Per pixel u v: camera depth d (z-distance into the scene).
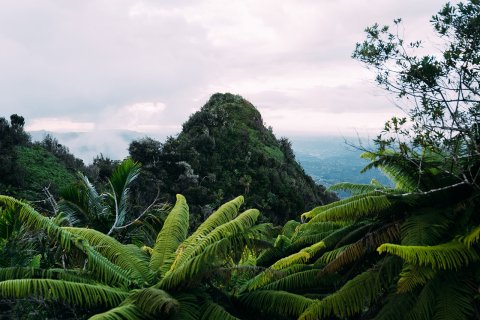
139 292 5.79
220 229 6.96
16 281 5.73
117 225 10.59
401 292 6.39
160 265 7.88
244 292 8.23
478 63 4.79
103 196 11.62
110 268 7.02
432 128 5.12
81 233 7.80
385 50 5.40
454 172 7.03
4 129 33.50
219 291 7.65
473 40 4.86
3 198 6.15
